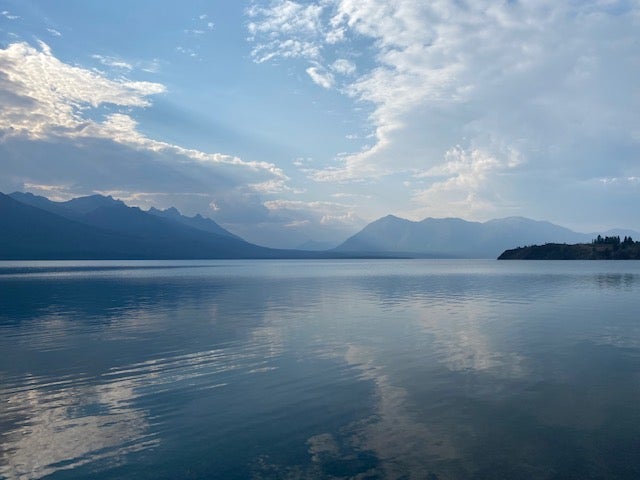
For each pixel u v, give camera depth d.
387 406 16.00
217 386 18.64
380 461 11.91
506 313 40.44
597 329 31.55
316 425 14.38
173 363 22.59
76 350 25.97
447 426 14.13
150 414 15.55
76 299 56.81
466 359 22.72
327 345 26.50
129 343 27.84
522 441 13.02
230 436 13.64
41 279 106.56
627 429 13.81
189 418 15.12
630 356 23.20
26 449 12.91
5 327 34.72
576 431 13.69
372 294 62.41
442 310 43.03
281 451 12.59
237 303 50.94
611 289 67.75
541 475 11.09
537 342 26.95
